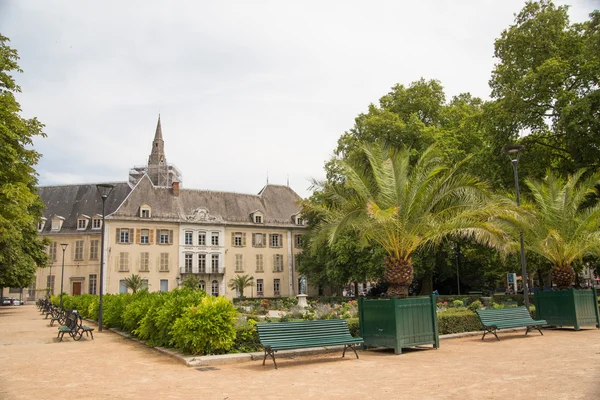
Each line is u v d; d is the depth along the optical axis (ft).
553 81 85.87
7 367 35.55
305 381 28.84
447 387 25.90
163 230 201.16
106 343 51.98
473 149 117.29
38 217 129.80
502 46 100.53
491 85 102.22
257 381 29.12
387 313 40.91
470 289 149.38
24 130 62.44
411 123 123.95
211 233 208.74
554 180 65.10
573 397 22.71
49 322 86.89
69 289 202.90
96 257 201.98
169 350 42.16
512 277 166.09
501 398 23.04
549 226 63.31
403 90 140.05
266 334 35.22
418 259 114.83
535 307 61.93
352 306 88.63
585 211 64.64
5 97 59.47
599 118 79.15
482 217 49.24
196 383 28.76
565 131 82.69
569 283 62.23
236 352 39.70
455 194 48.32
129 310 57.77
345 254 137.39
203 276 204.44
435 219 47.44
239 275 210.38
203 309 39.37
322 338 37.55
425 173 47.44
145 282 194.90
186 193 214.90
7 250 105.81
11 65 62.69
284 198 236.84
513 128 92.43
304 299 106.83
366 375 30.42
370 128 126.62
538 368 31.04
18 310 146.41
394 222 44.16
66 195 221.66
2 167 58.90
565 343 44.19
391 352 40.86
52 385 28.58
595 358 34.53
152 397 24.95
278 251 221.25
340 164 49.19
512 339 48.49
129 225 196.24
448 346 43.91
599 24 81.66
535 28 95.35
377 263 123.95
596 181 63.77
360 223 47.16
